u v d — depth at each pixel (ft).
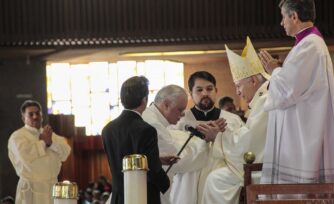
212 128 23.70
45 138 35.01
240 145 23.80
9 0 56.08
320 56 20.40
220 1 56.13
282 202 17.19
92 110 65.67
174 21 56.49
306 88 20.42
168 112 22.54
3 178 56.39
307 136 20.40
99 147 65.46
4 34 56.18
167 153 22.34
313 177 20.22
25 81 57.82
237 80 24.71
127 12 56.59
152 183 19.67
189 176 25.12
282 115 20.90
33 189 34.78
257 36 55.98
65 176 63.82
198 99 26.32
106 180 58.75
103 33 56.54
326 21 54.75
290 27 21.12
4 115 57.41
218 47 57.41
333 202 17.01
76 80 65.36
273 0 55.77
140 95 20.24
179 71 64.85
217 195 24.08
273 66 21.86
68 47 56.75
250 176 22.24
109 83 65.41
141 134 19.72
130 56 61.26
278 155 20.95
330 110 20.49
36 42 56.49
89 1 56.44
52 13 56.49
